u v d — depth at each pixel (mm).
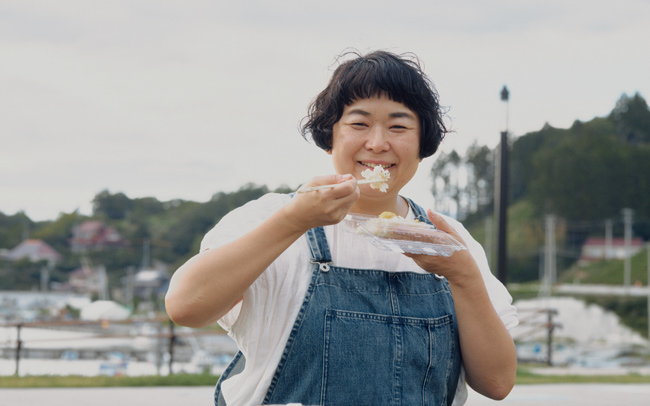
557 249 99438
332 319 1771
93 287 120812
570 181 102188
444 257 1777
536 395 8625
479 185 119750
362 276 1854
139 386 9414
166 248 136000
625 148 105188
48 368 21156
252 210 1881
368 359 1778
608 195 101250
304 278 1804
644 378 11664
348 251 1884
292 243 1686
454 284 1847
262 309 1771
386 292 1860
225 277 1599
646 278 84625
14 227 150625
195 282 1612
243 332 1792
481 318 1873
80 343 39906
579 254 99312
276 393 1752
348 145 1860
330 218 1562
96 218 156125
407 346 1820
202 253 1680
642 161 102625
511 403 7770
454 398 2043
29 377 10000
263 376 1752
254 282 1770
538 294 83312
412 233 1767
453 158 120875
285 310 1773
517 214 113625
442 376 1902
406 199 2158
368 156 1856
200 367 24016
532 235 102812
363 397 1761
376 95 1840
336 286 1814
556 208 102812
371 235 1724
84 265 129375
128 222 156750
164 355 29938
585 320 70625
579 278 92375
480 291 1854
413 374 1829
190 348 34625
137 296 113375
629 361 41812
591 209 101062
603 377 11570
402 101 1853
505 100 13344
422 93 1862
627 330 68438
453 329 1931
